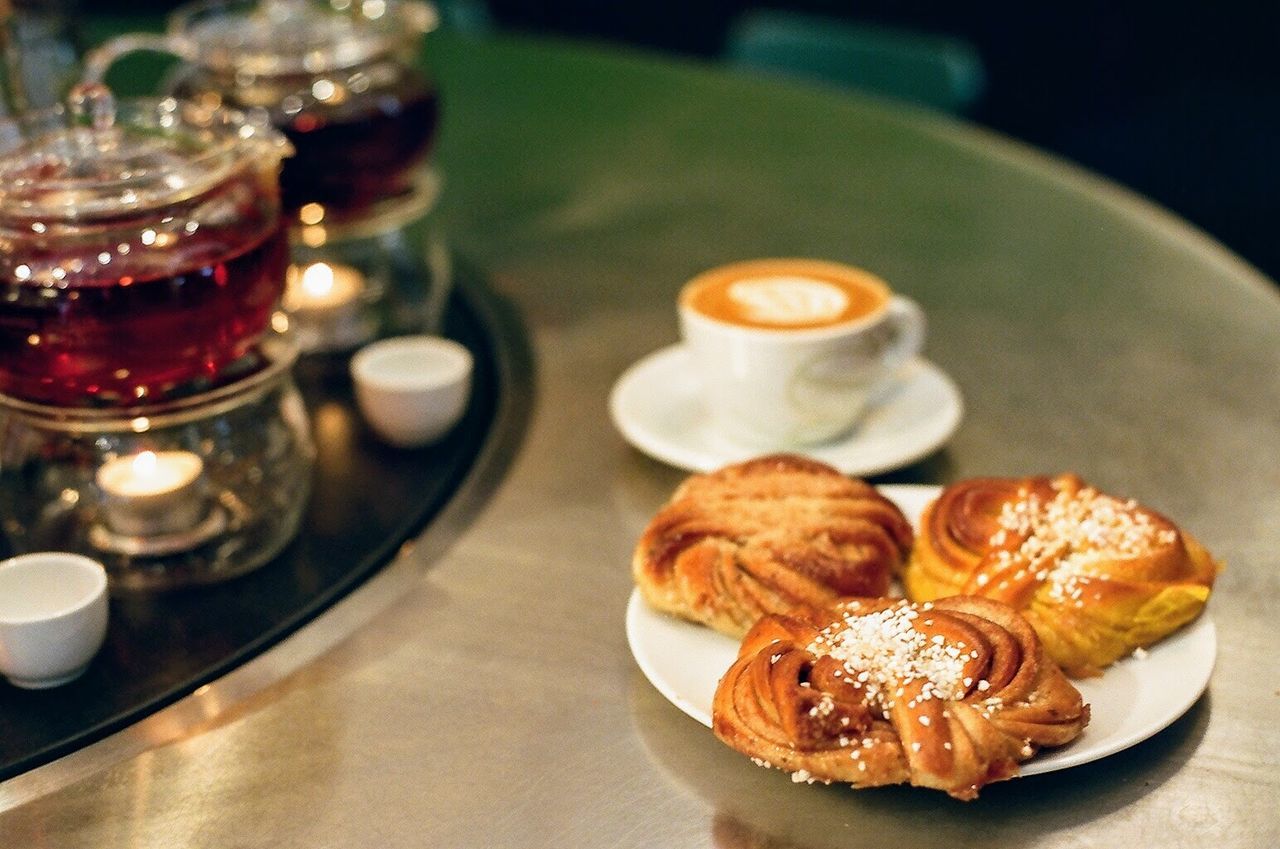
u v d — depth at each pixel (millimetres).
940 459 884
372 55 990
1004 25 3387
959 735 548
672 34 3564
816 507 705
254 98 958
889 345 894
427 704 655
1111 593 634
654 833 571
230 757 623
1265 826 563
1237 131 3371
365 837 573
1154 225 1283
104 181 692
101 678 674
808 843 562
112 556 747
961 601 620
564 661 685
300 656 691
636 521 813
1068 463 871
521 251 1267
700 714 607
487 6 3553
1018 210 1340
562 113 1652
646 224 1326
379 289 1071
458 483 863
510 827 576
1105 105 3449
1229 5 3250
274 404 803
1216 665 667
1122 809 573
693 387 965
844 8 3451
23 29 1162
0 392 736
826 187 1416
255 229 755
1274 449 878
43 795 599
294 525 800
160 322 702
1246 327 1062
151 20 1827
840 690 567
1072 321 1087
